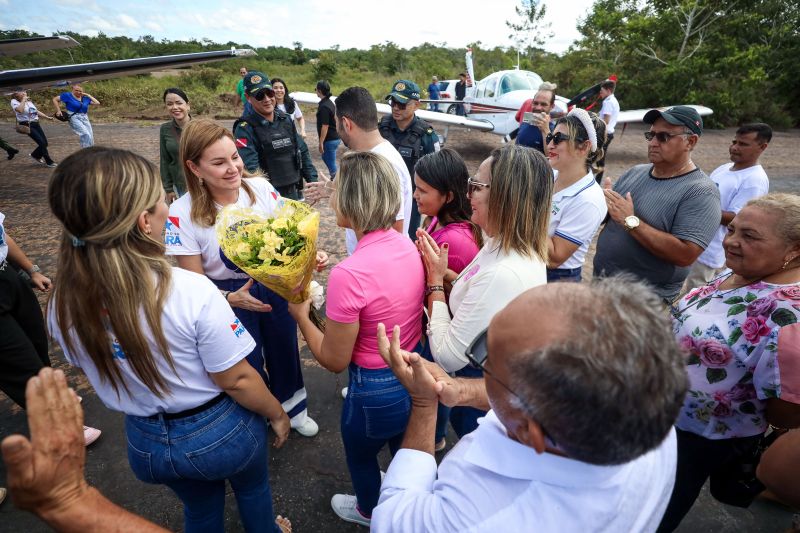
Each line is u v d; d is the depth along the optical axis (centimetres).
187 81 2238
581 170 208
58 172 97
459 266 189
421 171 188
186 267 197
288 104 734
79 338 105
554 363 57
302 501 208
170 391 116
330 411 264
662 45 2036
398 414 149
